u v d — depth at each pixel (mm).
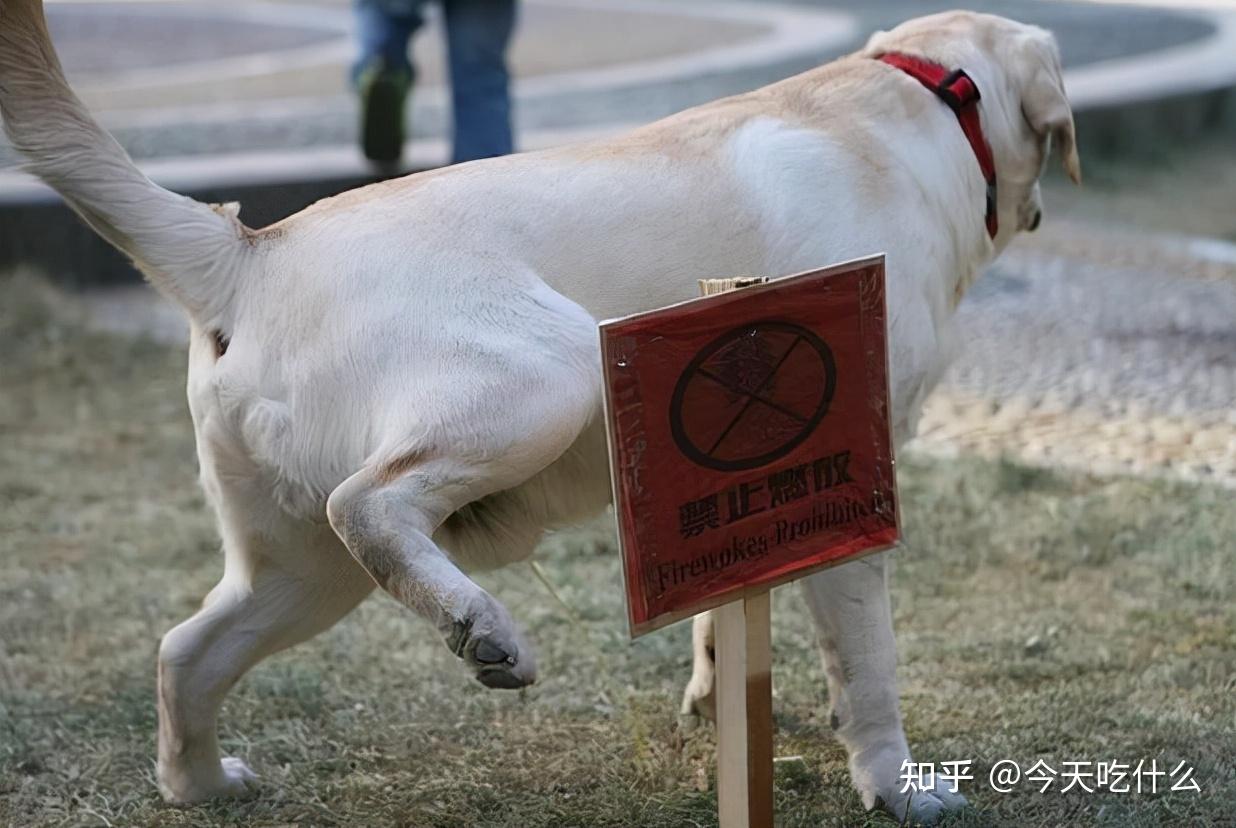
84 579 4312
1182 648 3658
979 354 6195
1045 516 4484
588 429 2748
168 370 6219
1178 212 8477
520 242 2684
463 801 3098
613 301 2734
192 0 18781
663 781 3148
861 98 3021
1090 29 13219
